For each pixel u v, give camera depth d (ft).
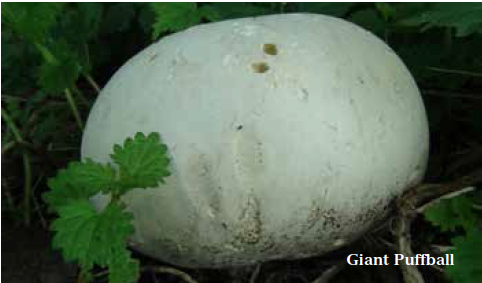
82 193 2.64
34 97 3.71
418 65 3.39
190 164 2.55
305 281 3.14
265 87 2.56
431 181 3.32
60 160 3.60
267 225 2.58
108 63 4.08
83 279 2.66
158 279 3.19
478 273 2.46
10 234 3.34
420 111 2.81
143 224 2.66
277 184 2.53
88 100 3.83
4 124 3.96
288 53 2.63
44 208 3.49
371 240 3.06
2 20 3.33
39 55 3.79
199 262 2.74
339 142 2.55
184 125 2.57
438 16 2.97
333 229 2.66
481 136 3.43
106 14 3.92
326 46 2.68
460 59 3.40
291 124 2.53
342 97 2.59
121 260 2.44
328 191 2.57
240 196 2.54
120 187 2.52
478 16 2.87
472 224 2.82
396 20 3.51
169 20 3.32
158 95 2.64
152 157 2.51
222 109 2.55
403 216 2.80
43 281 3.13
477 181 2.92
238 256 2.68
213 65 2.62
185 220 2.59
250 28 2.72
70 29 3.74
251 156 2.52
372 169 2.62
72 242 2.45
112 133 2.68
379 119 2.64
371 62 2.73
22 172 3.64
